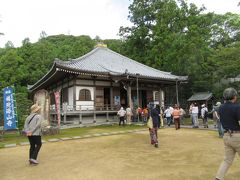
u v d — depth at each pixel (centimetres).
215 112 1174
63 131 1625
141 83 2583
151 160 709
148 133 1378
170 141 1068
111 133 1398
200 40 3141
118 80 2186
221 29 3934
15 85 4488
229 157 458
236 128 445
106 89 2408
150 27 3712
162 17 3450
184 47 3027
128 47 3834
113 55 3008
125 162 692
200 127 1681
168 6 3388
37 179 564
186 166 629
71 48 5488
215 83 3216
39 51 5281
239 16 4241
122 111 1977
